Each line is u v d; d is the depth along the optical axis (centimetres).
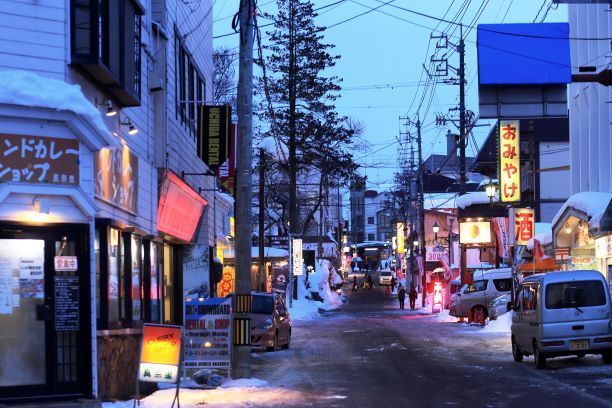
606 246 2562
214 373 1736
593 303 1873
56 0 1274
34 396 1219
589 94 3106
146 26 1850
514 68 2175
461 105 4659
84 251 1264
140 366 1270
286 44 5491
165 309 2148
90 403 1223
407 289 8794
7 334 1218
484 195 4772
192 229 2427
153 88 1900
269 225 6781
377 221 18400
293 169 5462
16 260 1231
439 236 7819
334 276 8875
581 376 1705
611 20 2745
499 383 1622
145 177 1798
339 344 2847
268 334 2525
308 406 1348
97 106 1421
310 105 5506
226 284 3525
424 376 1781
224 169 2705
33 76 1214
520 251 3584
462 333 3253
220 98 6175
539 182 5231
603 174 2906
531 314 1931
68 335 1255
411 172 8025
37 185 1215
